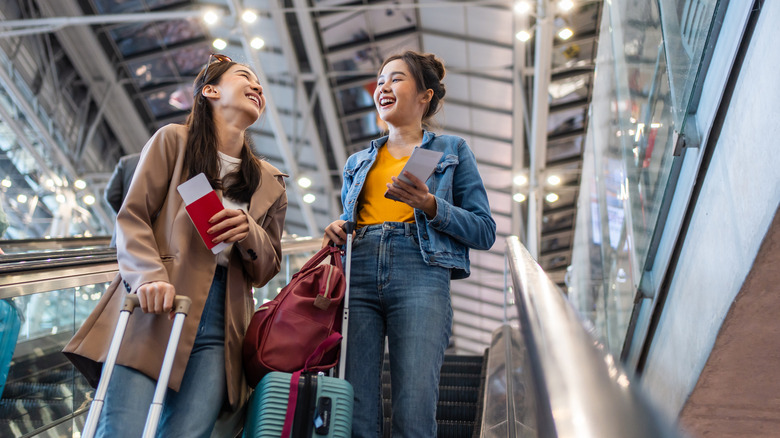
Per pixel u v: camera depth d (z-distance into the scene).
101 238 6.58
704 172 2.84
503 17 11.54
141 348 1.87
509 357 3.18
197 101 2.26
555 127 13.82
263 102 2.37
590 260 5.40
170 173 2.13
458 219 2.20
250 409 1.98
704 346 2.89
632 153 3.79
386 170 2.41
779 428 3.46
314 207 17.20
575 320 0.88
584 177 6.14
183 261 1.99
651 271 3.73
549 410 0.67
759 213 2.18
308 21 11.79
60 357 2.91
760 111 2.15
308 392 1.93
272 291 5.60
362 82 13.55
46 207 13.23
